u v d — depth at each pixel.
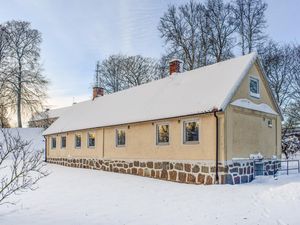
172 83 18.62
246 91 15.33
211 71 16.73
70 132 24.34
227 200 9.59
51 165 24.44
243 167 14.14
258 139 15.66
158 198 10.05
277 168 16.94
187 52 31.88
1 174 15.49
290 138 31.50
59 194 10.70
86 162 22.00
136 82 44.41
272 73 32.22
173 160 15.23
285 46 32.38
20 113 36.34
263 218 7.32
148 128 16.89
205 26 31.86
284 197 9.36
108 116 20.70
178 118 15.14
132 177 16.09
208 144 13.77
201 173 13.91
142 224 6.88
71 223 6.83
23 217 7.31
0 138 23.19
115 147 19.22
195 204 9.05
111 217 7.47
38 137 35.31
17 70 35.94
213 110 13.35
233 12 31.20
